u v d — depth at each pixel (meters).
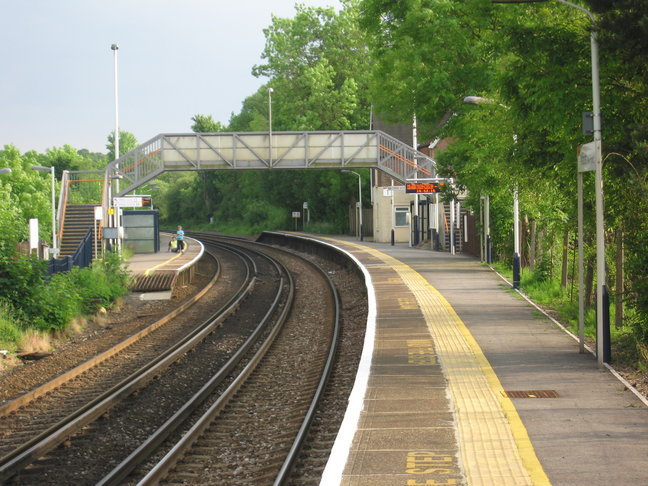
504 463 10.38
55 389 19.03
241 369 22.66
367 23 37.00
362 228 81.81
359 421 12.67
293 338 28.58
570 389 14.77
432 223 62.72
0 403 17.42
